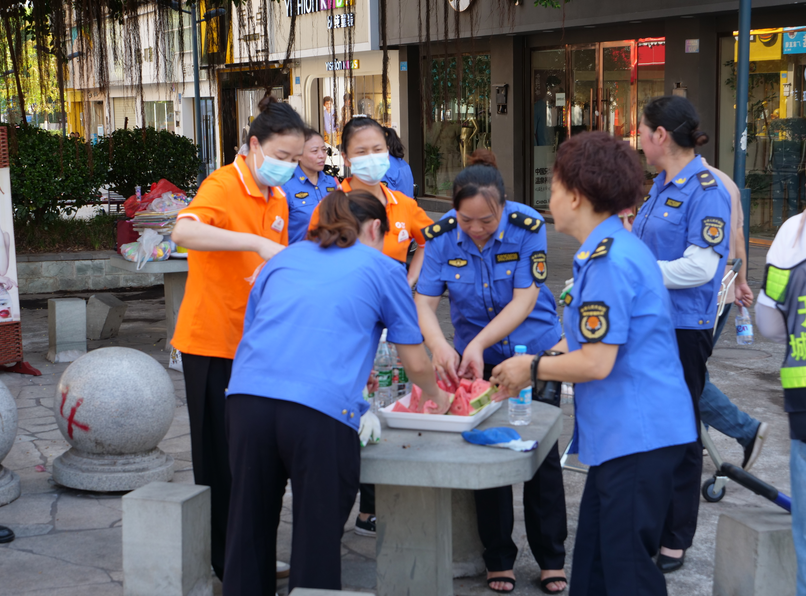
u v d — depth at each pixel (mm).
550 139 16047
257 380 2668
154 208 7203
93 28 9336
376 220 2906
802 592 2566
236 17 9578
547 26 14234
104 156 12289
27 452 5219
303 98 21672
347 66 7812
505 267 3350
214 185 3316
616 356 2512
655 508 2533
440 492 3016
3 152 6797
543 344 3512
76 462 4547
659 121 3633
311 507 2625
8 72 9984
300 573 2639
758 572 2973
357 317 2703
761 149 12727
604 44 14617
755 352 7469
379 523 3072
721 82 12914
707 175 3580
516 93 16266
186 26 15453
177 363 7238
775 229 12766
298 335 2672
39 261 11312
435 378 3086
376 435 2814
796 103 12109
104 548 3898
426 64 8578
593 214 2570
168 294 7836
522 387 2742
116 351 4746
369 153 3984
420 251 4320
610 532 2543
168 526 3189
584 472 4273
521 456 2686
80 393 4500
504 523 3449
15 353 7039
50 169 11750
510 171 16594
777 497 3006
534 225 3330
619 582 2529
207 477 3439
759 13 12180
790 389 2533
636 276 2484
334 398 2629
